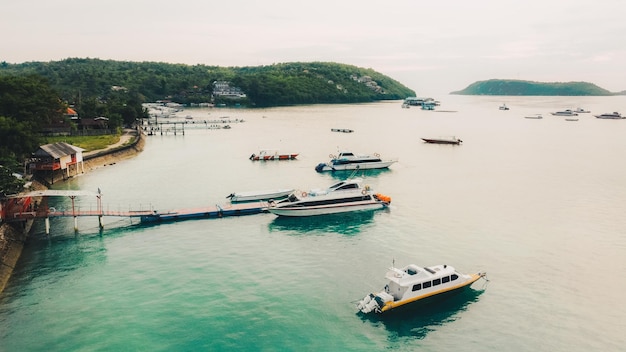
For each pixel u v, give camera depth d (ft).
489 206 274.77
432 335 139.13
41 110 430.61
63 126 517.14
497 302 157.69
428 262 189.67
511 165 416.67
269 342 135.03
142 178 348.79
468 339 136.98
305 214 250.57
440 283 158.61
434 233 225.35
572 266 186.50
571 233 225.15
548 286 169.07
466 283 163.43
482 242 212.84
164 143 556.10
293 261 191.31
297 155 451.94
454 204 279.90
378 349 132.36
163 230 229.45
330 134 655.76
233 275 177.88
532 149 518.78
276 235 222.89
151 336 137.69
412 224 239.50
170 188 317.63
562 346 133.39
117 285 169.68
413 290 153.79
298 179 356.59
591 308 153.79
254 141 574.97
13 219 207.21
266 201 281.54
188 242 213.46
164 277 176.24
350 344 134.41
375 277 175.63
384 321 146.00
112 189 311.68
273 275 177.68
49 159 316.60
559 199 291.38
